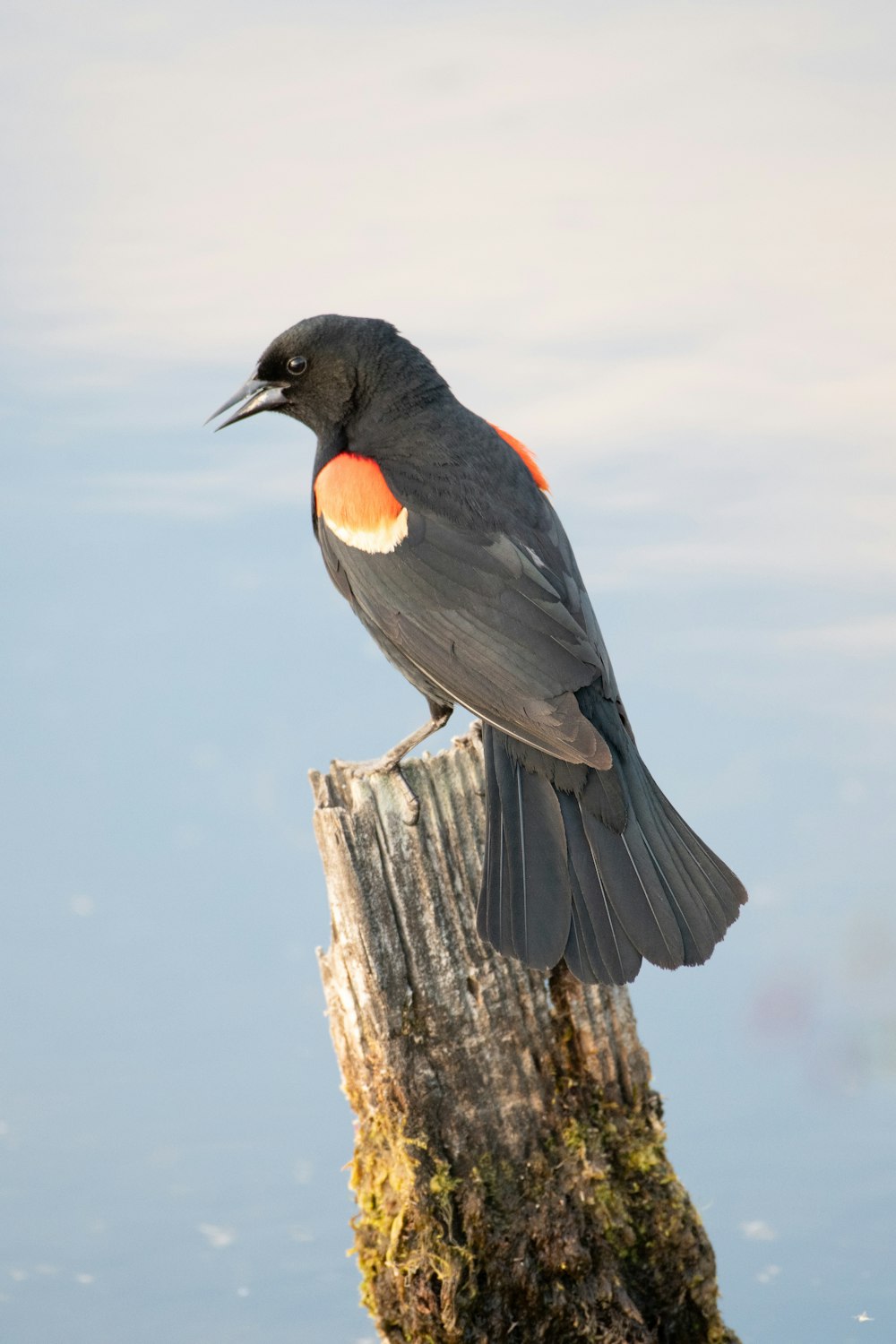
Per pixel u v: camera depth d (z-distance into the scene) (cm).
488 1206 851
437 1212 841
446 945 862
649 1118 885
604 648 1024
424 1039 857
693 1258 877
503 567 1012
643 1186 873
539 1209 854
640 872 895
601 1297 852
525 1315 849
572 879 888
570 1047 873
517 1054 862
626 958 862
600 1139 870
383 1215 856
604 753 900
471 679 988
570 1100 870
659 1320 866
